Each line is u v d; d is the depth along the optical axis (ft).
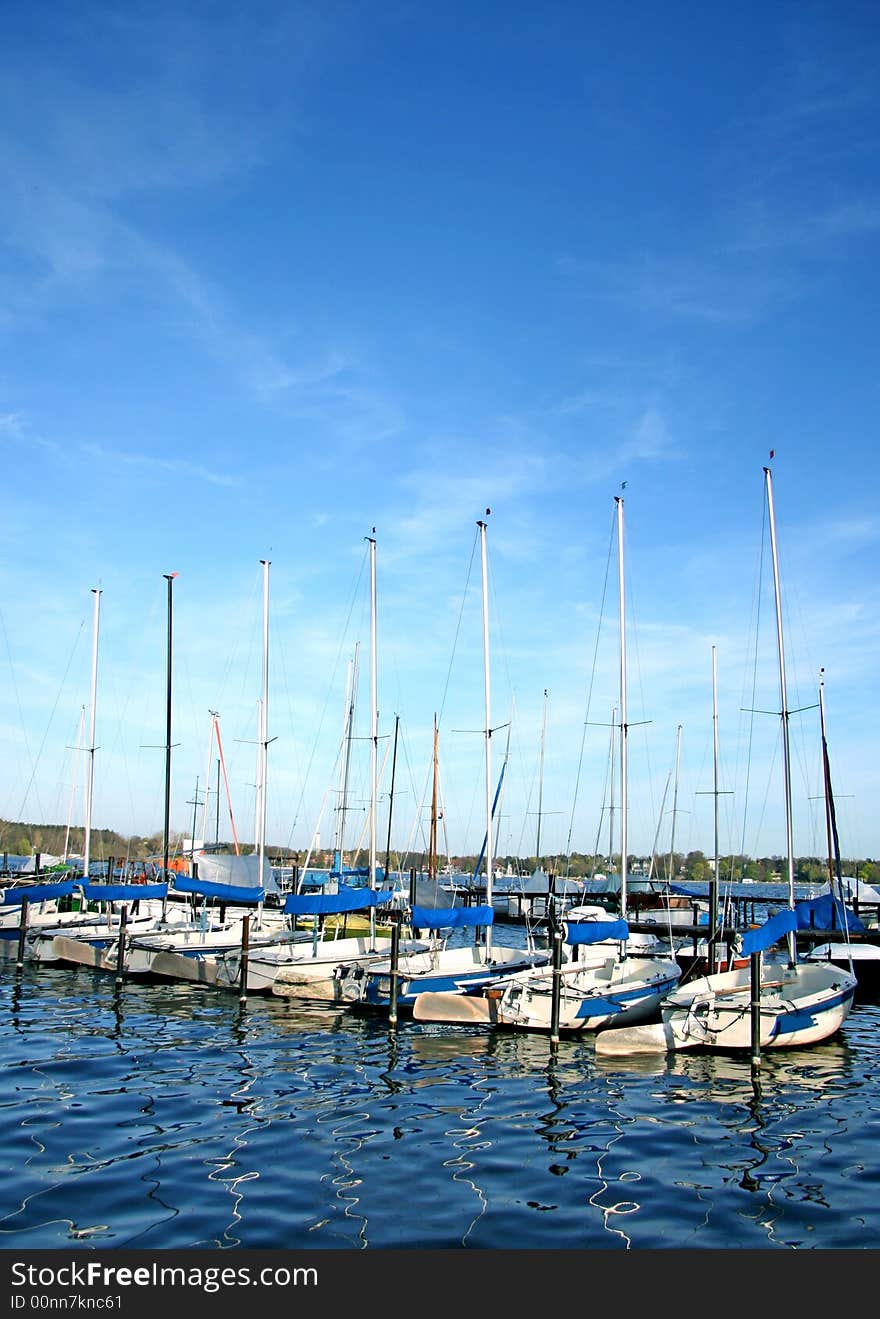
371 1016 92.07
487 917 95.20
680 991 85.61
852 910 154.51
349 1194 45.32
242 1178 47.09
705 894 156.35
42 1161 48.85
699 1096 65.26
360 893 102.99
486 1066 73.56
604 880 211.82
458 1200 44.91
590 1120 58.95
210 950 109.09
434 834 206.69
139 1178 46.73
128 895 112.27
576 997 84.38
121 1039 79.82
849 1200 45.98
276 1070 70.59
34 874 178.19
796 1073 72.13
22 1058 71.97
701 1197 46.03
